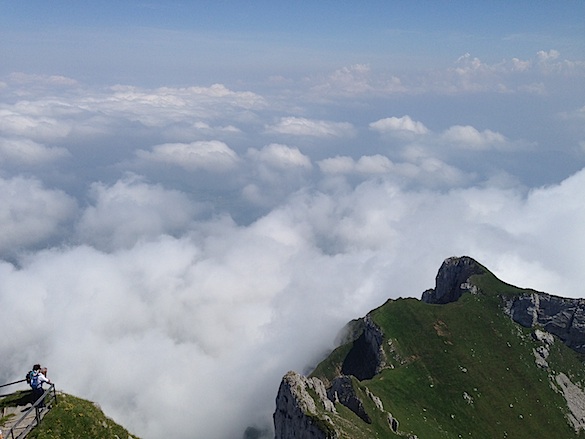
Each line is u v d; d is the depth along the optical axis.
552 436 166.88
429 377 182.75
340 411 139.62
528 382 185.12
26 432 35.03
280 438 137.50
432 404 171.00
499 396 177.12
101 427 38.81
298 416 127.12
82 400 41.94
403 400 168.75
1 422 35.88
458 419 166.12
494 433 163.25
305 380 142.50
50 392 39.56
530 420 170.38
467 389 178.00
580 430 171.88
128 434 40.81
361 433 129.62
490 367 189.00
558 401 180.50
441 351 194.62
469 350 195.75
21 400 38.69
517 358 194.25
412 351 197.00
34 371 39.03
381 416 146.25
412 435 139.38
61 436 35.91
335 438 117.62
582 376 196.88
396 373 183.25
